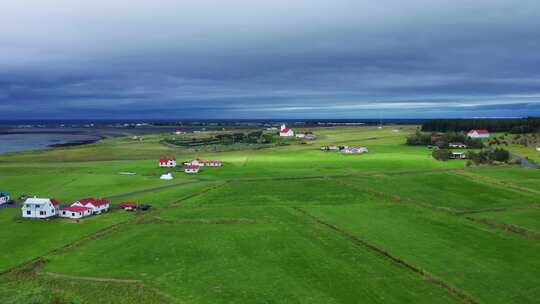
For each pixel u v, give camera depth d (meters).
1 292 54.72
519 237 75.25
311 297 53.28
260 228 81.12
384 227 81.38
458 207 97.12
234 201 103.81
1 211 96.69
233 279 58.78
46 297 53.41
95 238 76.00
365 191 113.75
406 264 63.31
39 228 82.50
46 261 65.44
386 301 52.25
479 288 55.56
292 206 98.25
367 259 65.50
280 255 67.25
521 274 59.75
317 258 65.94
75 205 91.50
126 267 63.03
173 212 93.06
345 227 81.50
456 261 64.38
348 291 54.91
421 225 82.50
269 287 56.22
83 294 54.50
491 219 85.50
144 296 53.91
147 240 74.56
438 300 52.47
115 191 116.44
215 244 72.38
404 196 108.12
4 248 71.25
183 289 55.81
